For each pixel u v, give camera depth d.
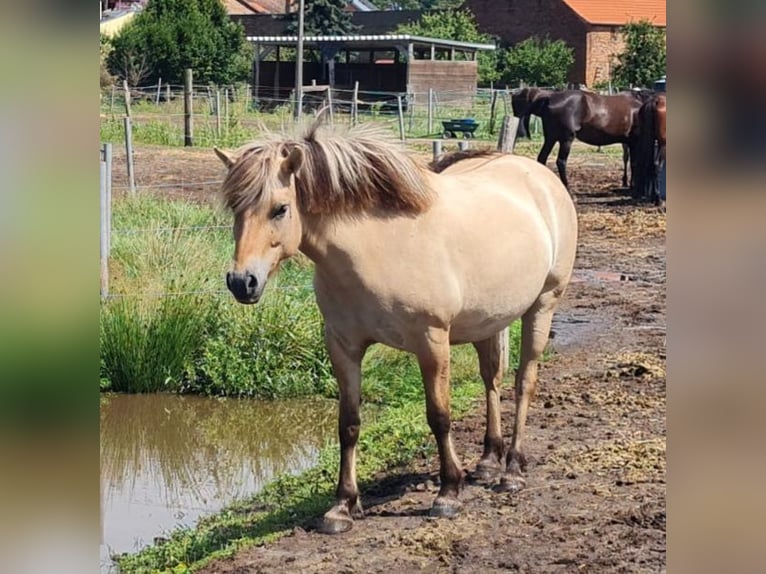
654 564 5.29
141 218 12.95
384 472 7.09
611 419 7.90
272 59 45.94
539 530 5.80
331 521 5.92
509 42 49.50
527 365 6.62
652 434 7.47
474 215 5.89
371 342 5.91
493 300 5.96
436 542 5.64
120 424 8.77
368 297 5.60
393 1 96.94
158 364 9.55
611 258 14.85
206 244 10.94
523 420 6.61
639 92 23.00
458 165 6.71
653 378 9.04
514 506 6.18
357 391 5.96
